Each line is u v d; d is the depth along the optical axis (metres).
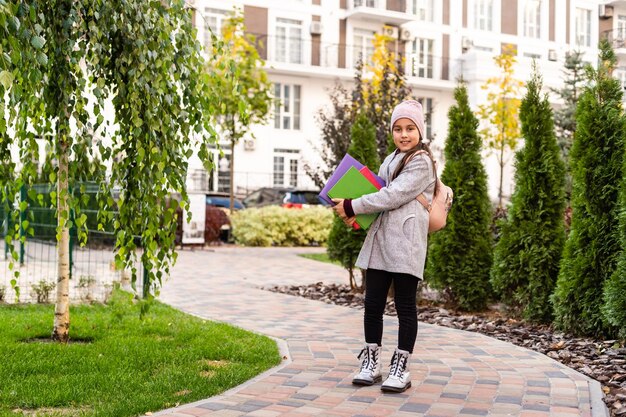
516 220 7.08
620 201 5.81
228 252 16.42
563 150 20.55
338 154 15.38
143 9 4.40
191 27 4.65
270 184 28.41
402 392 4.20
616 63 6.53
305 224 19.81
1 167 4.47
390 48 31.62
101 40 4.45
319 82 29.80
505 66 25.23
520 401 4.05
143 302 4.82
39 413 3.64
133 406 3.74
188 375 4.46
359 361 5.03
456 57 32.81
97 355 4.98
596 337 6.08
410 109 4.32
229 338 5.75
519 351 5.51
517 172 7.13
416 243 4.22
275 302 8.29
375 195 4.19
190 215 4.67
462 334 6.29
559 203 6.91
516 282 7.00
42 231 11.70
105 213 4.74
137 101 4.35
